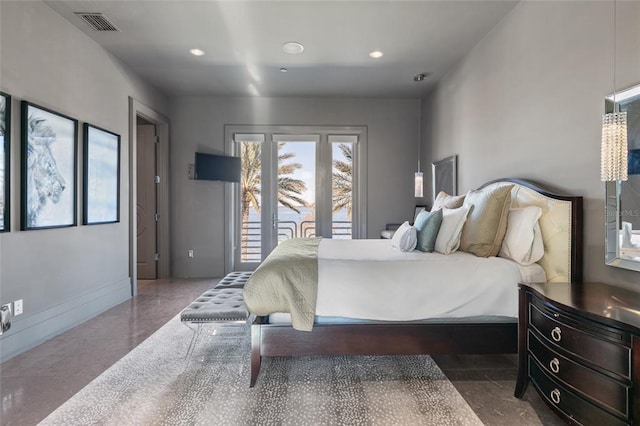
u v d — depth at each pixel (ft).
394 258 6.93
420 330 6.36
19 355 7.54
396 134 16.17
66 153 9.12
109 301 11.07
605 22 5.76
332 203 16.51
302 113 16.12
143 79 13.42
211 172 15.47
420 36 9.93
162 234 15.56
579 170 6.36
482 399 5.87
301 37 10.04
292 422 5.23
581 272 6.29
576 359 4.44
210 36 10.03
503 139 8.91
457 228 7.55
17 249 7.63
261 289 6.24
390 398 5.90
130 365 7.07
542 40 7.35
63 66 9.05
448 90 12.64
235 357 7.49
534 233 6.73
